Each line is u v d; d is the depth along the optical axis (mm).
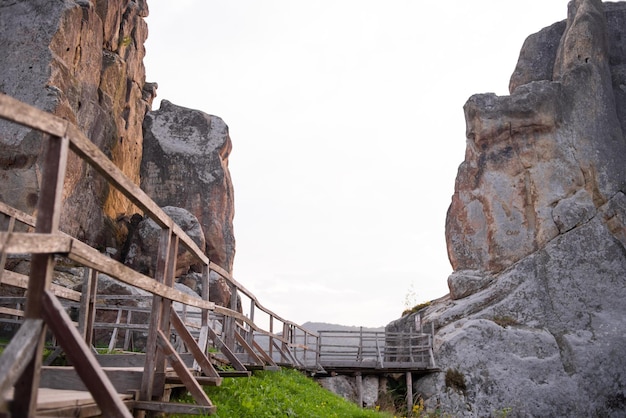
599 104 34469
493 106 34344
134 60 32875
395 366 26859
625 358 27391
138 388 6566
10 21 23094
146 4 34656
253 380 11359
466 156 35906
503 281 31141
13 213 8148
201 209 34469
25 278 8227
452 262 35125
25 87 21906
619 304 29578
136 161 33438
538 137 33438
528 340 28297
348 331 27391
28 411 3588
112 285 19547
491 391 26828
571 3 38625
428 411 26656
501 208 33250
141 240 26828
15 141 20297
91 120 25781
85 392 5789
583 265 30719
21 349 3521
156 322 6570
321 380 26266
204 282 9383
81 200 24531
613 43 38125
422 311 34375
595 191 32438
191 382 6418
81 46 25281
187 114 37031
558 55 37062
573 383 26922
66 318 3840
